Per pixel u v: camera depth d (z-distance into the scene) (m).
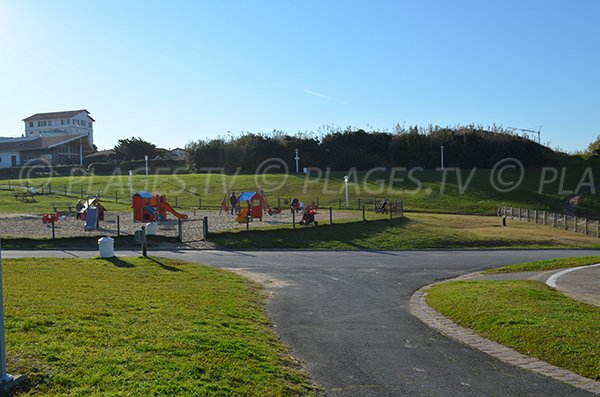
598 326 9.15
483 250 26.86
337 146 84.00
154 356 6.68
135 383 5.75
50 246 23.81
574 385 6.84
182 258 20.72
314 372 7.27
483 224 39.69
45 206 46.44
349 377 7.09
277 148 83.62
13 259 17.38
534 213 44.19
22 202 49.50
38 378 5.67
